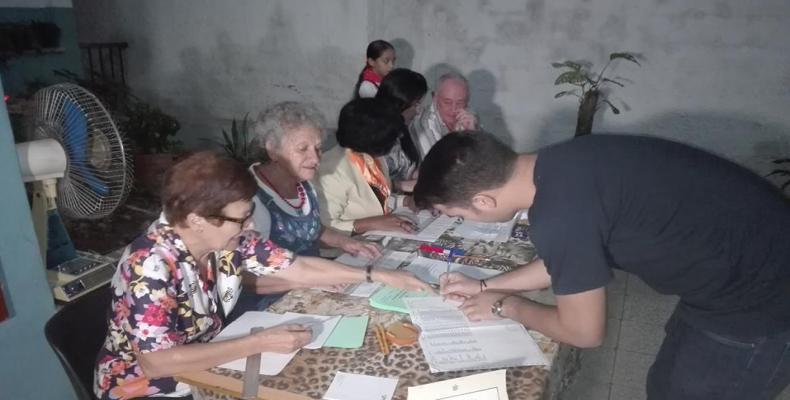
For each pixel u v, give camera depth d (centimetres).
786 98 371
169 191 114
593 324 101
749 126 386
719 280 106
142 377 130
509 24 422
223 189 113
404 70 251
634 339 253
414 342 120
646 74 399
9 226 165
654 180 101
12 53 423
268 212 167
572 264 98
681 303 121
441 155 106
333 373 110
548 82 426
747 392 113
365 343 120
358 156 209
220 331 136
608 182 101
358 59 463
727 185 103
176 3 514
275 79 501
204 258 132
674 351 123
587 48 408
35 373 179
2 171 160
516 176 106
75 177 180
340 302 138
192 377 112
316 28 468
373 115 193
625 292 296
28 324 175
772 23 360
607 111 418
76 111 172
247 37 498
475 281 139
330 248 198
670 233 102
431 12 437
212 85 530
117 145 178
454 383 100
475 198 105
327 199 204
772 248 103
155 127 430
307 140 172
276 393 105
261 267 146
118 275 122
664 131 408
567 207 98
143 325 116
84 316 134
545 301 136
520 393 103
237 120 530
